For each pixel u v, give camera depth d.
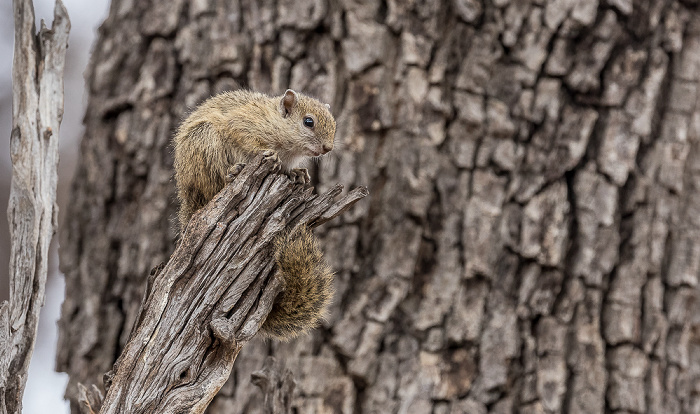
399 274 11.12
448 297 11.09
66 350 12.47
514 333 10.99
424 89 11.67
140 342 7.18
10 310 7.56
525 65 11.82
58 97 8.38
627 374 10.98
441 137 11.59
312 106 10.97
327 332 11.02
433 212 11.39
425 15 11.87
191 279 7.42
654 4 12.15
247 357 11.25
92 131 13.12
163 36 12.80
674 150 11.79
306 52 12.01
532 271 11.21
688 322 11.45
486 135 11.56
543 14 11.91
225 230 7.59
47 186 8.08
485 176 11.46
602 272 11.23
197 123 10.52
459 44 11.91
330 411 10.77
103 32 13.66
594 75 11.74
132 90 12.77
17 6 8.17
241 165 9.44
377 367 10.92
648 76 11.90
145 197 12.35
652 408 10.98
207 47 12.48
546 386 10.85
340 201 8.27
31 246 7.80
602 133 11.71
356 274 11.23
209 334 7.18
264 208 7.82
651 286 11.40
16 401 7.43
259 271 7.71
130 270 12.29
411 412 10.64
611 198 11.45
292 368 10.94
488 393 10.75
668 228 11.66
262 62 12.10
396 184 11.43
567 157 11.51
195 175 10.38
